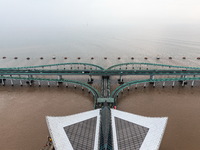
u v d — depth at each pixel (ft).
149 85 530.68
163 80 507.71
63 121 272.31
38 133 315.58
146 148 222.69
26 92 495.82
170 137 297.33
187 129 318.65
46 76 627.05
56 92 492.54
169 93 473.67
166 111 380.99
